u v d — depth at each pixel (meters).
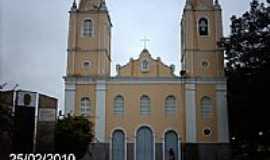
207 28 50.12
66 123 38.91
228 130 47.16
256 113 44.41
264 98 43.53
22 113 31.50
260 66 43.91
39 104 32.72
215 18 50.25
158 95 48.53
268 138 44.09
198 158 46.66
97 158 46.81
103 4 51.03
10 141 29.58
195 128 47.44
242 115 46.06
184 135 47.47
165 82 48.75
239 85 45.22
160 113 48.16
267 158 43.25
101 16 50.53
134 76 49.06
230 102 47.09
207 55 49.28
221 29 49.84
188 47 49.56
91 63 49.34
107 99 48.50
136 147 47.47
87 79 48.72
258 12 46.69
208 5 50.78
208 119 47.62
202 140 47.16
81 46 49.84
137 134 47.81
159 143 47.47
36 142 32.03
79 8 50.91
